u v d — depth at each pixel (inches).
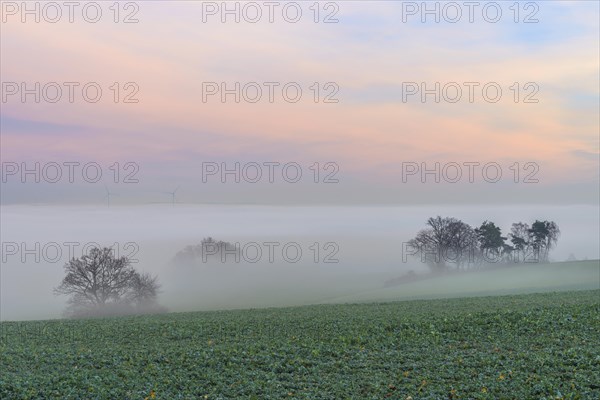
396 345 979.9
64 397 731.4
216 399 719.7
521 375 768.9
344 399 716.0
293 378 804.6
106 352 997.8
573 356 845.8
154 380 802.8
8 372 856.3
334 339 1034.1
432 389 728.3
